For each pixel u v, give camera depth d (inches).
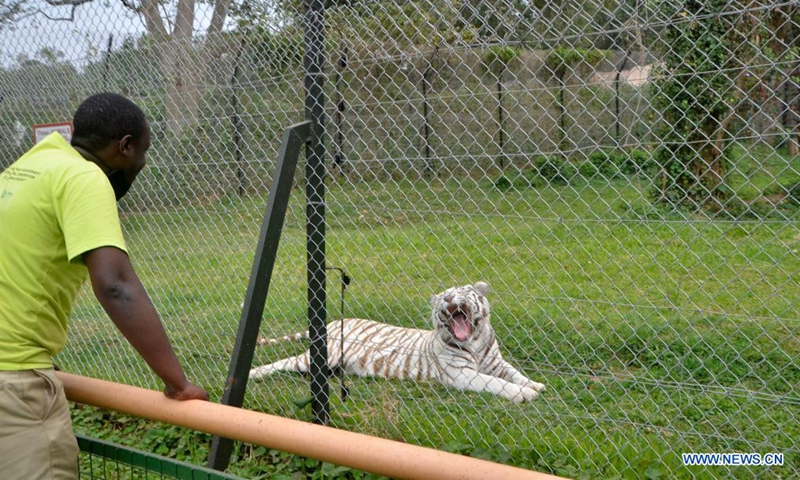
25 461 87.7
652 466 130.0
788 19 115.3
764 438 138.5
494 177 158.9
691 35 120.7
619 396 164.9
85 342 218.8
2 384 86.4
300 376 187.2
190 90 178.1
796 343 183.2
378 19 143.9
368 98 153.4
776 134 121.3
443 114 148.9
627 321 200.4
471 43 133.0
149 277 237.1
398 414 155.3
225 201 182.9
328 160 154.6
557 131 138.7
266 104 164.4
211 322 223.8
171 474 86.2
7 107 225.0
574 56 131.0
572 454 135.4
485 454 136.5
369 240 209.3
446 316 185.3
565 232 239.5
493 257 243.1
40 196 87.4
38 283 88.6
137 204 211.0
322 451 75.4
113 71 193.8
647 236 229.9
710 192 134.1
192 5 173.8
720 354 182.4
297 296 251.1
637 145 130.7
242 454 150.3
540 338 205.2
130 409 89.8
